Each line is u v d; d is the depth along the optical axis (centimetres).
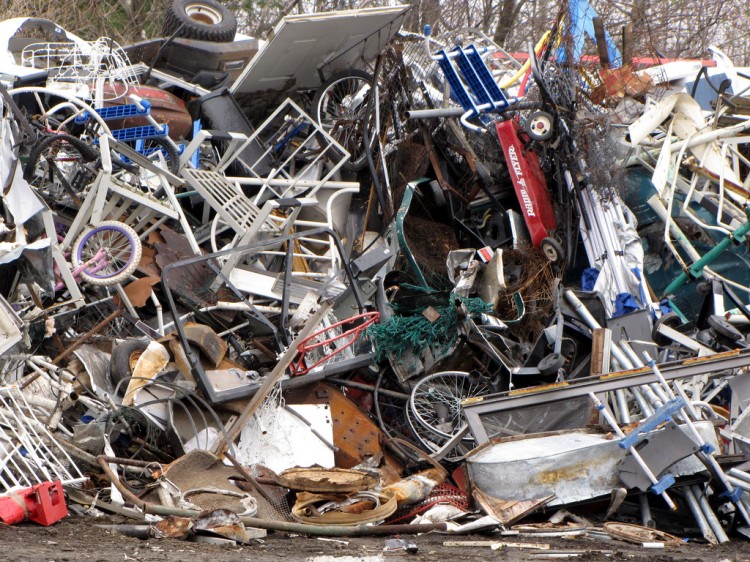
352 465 2623
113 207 2908
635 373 2423
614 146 3422
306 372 2647
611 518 2302
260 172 3616
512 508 2220
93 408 2395
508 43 6969
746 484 2191
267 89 3988
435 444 2783
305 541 1909
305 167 3581
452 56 3506
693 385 2602
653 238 3500
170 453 2450
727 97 3672
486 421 2484
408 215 3606
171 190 3023
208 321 2878
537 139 3394
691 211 3478
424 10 6769
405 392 2941
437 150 3619
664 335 2916
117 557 1433
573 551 1833
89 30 6619
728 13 7050
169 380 2494
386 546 1833
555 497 2258
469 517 2244
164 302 2870
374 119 3659
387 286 3284
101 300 2700
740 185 3378
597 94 3606
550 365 2833
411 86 3791
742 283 3375
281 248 3191
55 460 2039
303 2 7025
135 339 2564
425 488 2345
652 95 3916
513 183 3438
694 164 3428
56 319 2630
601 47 3625
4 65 3578
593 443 2286
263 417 2528
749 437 2259
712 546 2067
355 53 3938
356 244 3472
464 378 2923
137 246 2709
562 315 3019
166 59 4116
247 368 2750
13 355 2280
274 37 3681
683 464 2256
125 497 2016
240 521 1861
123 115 3122
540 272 3303
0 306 2220
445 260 3453
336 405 2709
